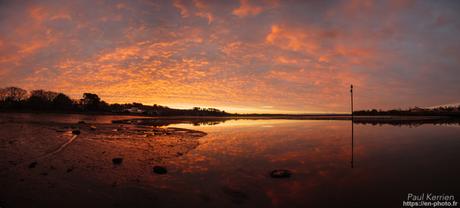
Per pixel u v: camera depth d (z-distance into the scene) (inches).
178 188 284.2
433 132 829.2
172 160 410.3
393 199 252.8
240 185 297.3
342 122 1462.8
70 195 253.1
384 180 313.1
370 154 467.8
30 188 263.1
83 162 370.3
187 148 517.3
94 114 1734.7
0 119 1023.0
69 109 1884.8
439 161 406.6
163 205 239.1
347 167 375.2
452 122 1375.5
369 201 249.1
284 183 304.3
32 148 434.9
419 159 422.6
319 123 1382.9
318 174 340.5
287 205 242.2
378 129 964.6
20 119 1051.3
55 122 954.7
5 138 516.4
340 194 268.5
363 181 310.7
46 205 229.5
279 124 1304.1
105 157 407.8
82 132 692.1
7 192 250.4
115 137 631.8
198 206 238.4
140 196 258.4
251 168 369.4
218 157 439.8
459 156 442.6
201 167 372.2
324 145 571.2
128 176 318.7
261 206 240.1
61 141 516.4
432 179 313.4
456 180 308.0
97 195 256.2
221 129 983.0
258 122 1523.1
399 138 682.2
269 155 459.2
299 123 1403.8
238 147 539.8
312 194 269.4
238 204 244.5
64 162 363.9
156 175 327.6
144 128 890.7
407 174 336.8
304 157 444.1
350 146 553.6
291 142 613.9
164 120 1630.2
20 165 335.0
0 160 351.3
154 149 491.8
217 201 250.8
